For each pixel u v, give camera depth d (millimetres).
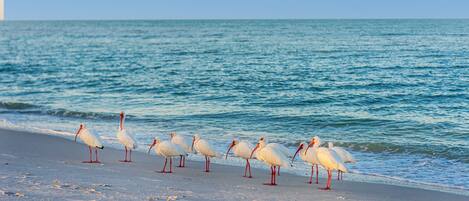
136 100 36031
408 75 46688
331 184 16031
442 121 27766
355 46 80188
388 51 70375
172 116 29938
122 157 19531
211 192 13875
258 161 19453
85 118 30016
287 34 123188
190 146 18547
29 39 119688
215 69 54312
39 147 20891
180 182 15297
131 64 60938
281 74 49000
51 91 40781
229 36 118938
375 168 18641
